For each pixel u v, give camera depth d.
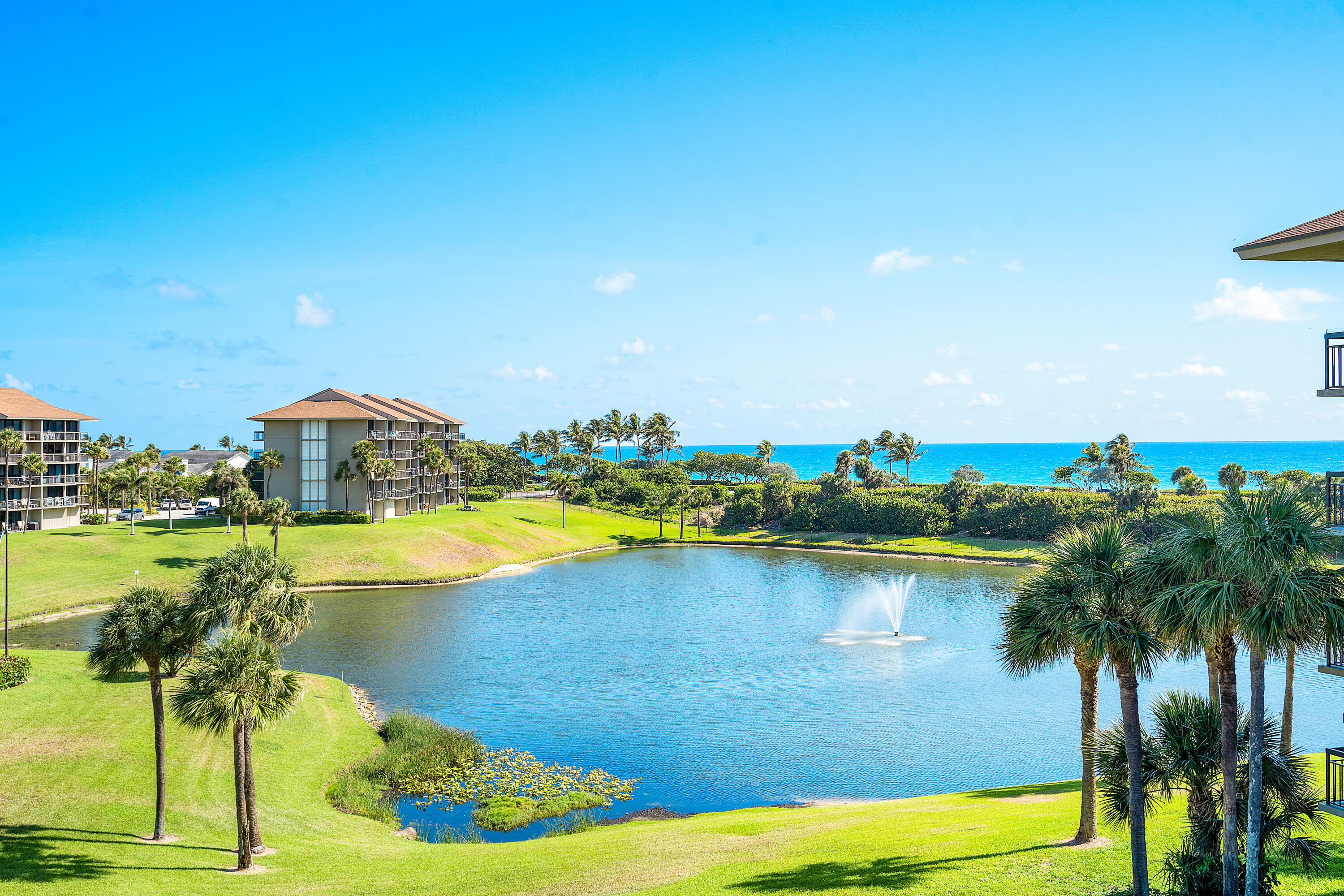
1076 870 23.33
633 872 28.05
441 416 187.00
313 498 139.12
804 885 24.42
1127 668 21.36
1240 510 17.08
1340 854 23.00
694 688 62.91
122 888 27.02
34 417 116.69
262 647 31.28
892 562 137.62
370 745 48.31
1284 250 17.50
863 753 48.88
